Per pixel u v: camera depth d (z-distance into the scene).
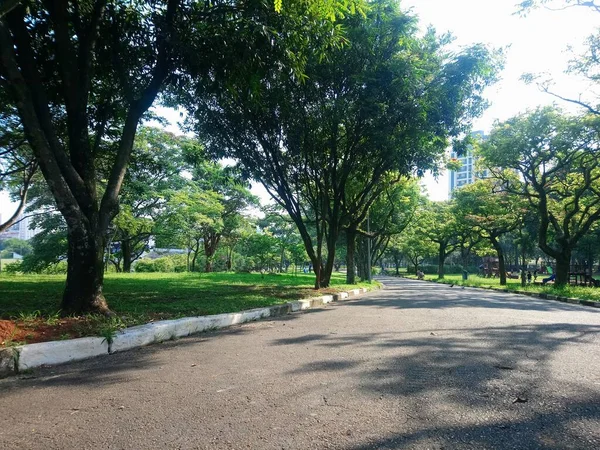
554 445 2.65
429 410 3.21
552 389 3.71
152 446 2.64
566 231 20.38
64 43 6.67
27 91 5.85
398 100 11.73
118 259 33.53
